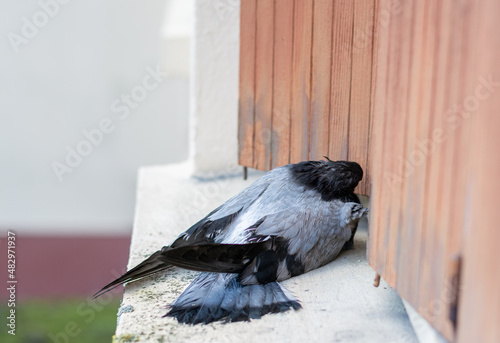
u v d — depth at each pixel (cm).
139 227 301
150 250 269
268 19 302
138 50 621
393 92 173
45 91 620
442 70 144
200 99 390
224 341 184
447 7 141
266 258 217
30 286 634
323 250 232
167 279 234
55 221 648
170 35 466
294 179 247
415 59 158
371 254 195
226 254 206
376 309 203
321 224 230
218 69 389
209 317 198
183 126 643
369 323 193
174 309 204
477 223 129
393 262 175
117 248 654
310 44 275
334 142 271
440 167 146
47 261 645
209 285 213
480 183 128
